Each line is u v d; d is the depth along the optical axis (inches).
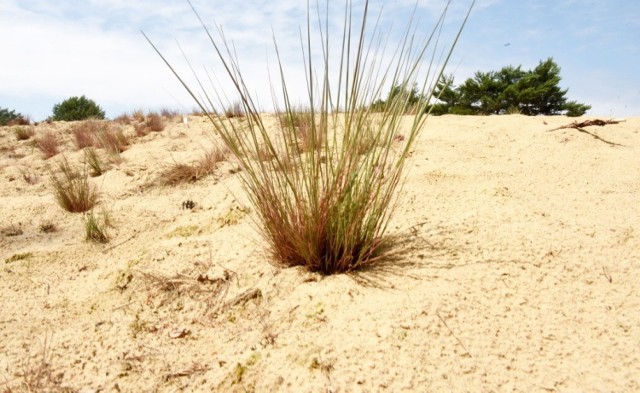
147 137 235.6
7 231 109.0
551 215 78.5
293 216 64.3
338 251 62.3
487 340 46.3
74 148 225.8
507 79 636.1
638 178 102.4
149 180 144.2
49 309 68.0
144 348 54.7
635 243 65.6
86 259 90.4
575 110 604.7
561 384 40.6
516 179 104.5
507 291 54.4
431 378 41.8
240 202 100.0
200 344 54.5
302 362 45.8
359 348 46.1
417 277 58.1
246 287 63.9
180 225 100.8
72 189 126.0
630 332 46.8
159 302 65.2
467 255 63.0
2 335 59.8
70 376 50.3
